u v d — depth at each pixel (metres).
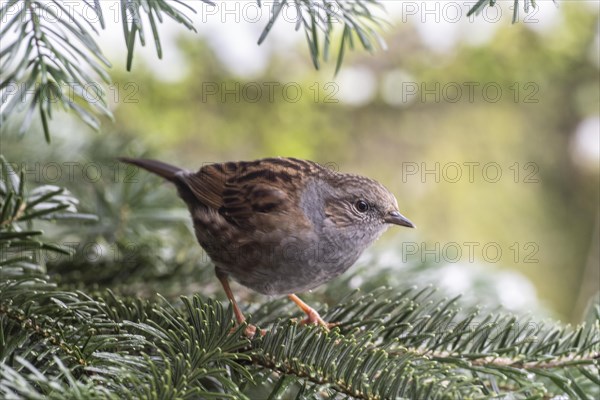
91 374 3.34
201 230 3.46
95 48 3.34
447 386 3.34
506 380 3.38
